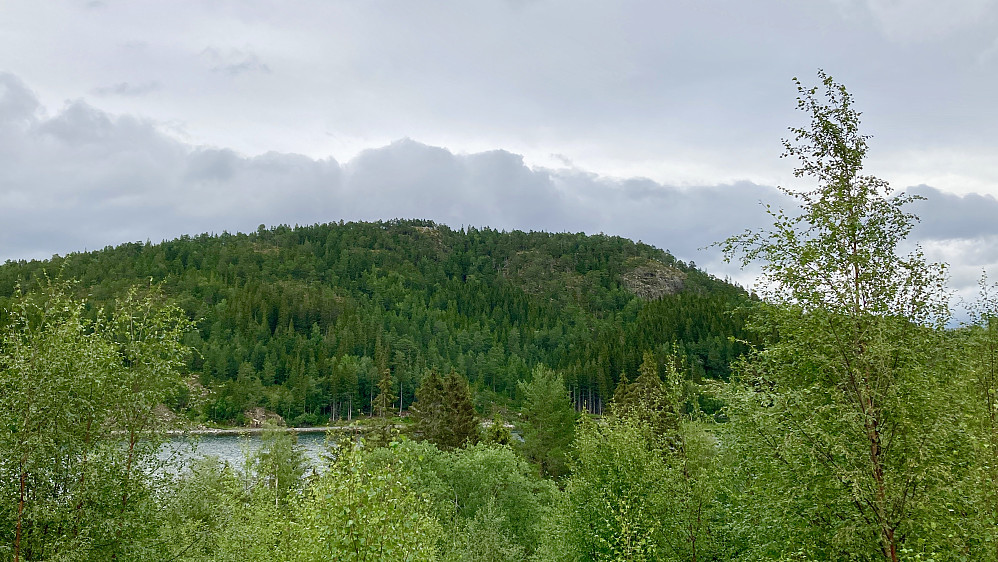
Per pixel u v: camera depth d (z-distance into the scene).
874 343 10.60
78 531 14.59
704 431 18.42
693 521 17.83
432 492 37.50
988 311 15.20
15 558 13.73
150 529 16.41
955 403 10.81
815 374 11.93
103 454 15.44
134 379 16.67
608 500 21.28
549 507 35.06
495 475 40.41
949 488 9.75
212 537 20.97
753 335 13.55
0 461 13.88
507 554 32.91
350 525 11.72
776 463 11.81
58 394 14.92
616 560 18.08
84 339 15.82
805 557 11.12
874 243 11.49
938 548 9.96
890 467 10.46
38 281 15.70
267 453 50.16
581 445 23.91
